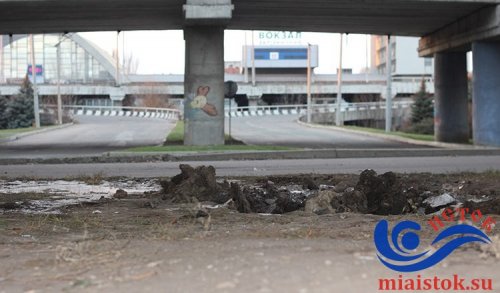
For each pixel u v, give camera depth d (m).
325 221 8.15
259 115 78.25
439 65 34.41
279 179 14.20
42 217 8.82
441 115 34.25
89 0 24.72
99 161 22.48
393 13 28.83
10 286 4.88
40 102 76.44
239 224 7.91
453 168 18.20
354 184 12.50
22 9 26.55
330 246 6.08
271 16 29.83
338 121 59.53
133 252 5.93
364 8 27.59
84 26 32.03
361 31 34.66
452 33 31.50
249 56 113.81
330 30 34.38
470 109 42.56
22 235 7.30
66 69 113.50
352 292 4.44
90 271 5.24
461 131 33.88
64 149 28.75
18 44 115.50
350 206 9.68
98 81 101.50
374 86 96.62
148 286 4.68
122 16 28.88
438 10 28.02
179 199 10.48
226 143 28.27
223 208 9.43
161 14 28.44
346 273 4.94
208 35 26.91
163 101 87.38
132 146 30.80
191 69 27.06
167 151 24.02
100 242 6.55
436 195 11.38
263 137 39.72
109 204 10.23
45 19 29.47
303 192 12.14
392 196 10.15
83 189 13.15
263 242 6.35
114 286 4.72
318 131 48.56
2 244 6.70
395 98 95.81
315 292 4.38
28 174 17.27
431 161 21.44
